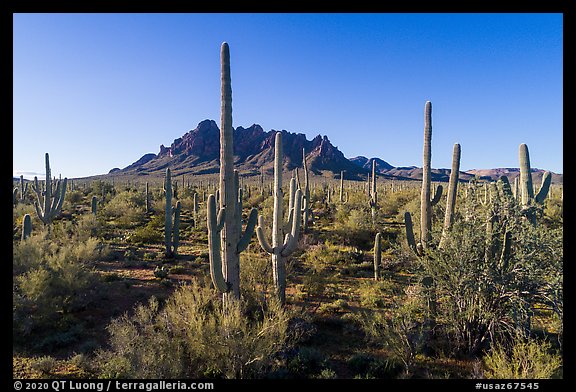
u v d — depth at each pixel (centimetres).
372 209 2366
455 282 745
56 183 2411
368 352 788
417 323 805
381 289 1189
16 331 817
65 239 1705
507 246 712
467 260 736
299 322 881
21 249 1073
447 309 770
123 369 624
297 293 1159
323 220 2717
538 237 680
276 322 712
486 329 742
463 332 763
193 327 693
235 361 661
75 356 727
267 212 2122
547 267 663
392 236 2116
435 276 777
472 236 736
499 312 717
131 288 1227
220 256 809
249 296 929
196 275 1426
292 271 1416
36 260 1050
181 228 2738
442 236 817
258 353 658
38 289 891
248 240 860
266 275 1122
